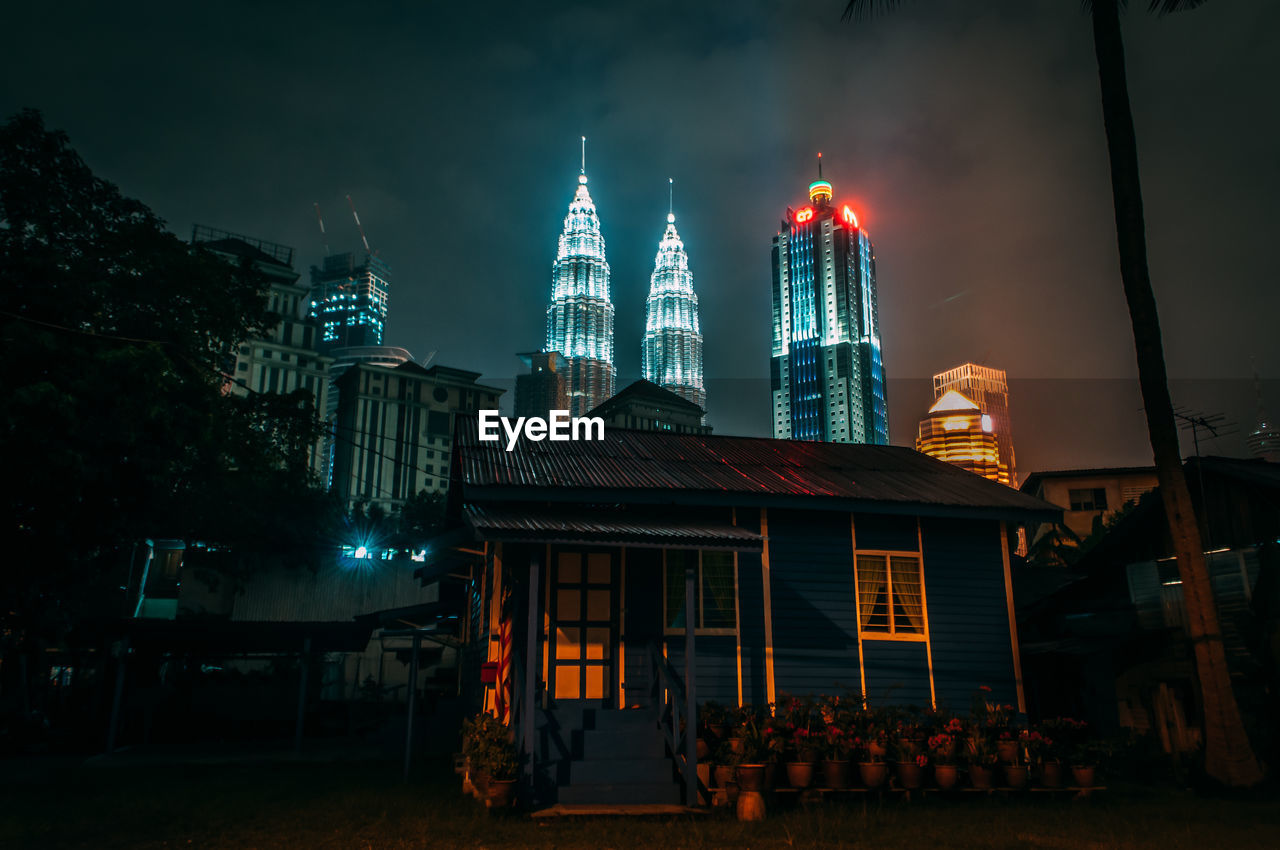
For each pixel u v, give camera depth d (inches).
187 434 863.7
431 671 1396.4
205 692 999.6
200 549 1365.7
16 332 725.3
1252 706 595.8
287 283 5482.3
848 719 532.4
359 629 879.1
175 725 968.9
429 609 884.6
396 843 367.9
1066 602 801.6
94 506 818.2
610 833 390.0
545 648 538.0
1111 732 708.7
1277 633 589.6
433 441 5831.7
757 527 601.9
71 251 898.7
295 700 1039.6
